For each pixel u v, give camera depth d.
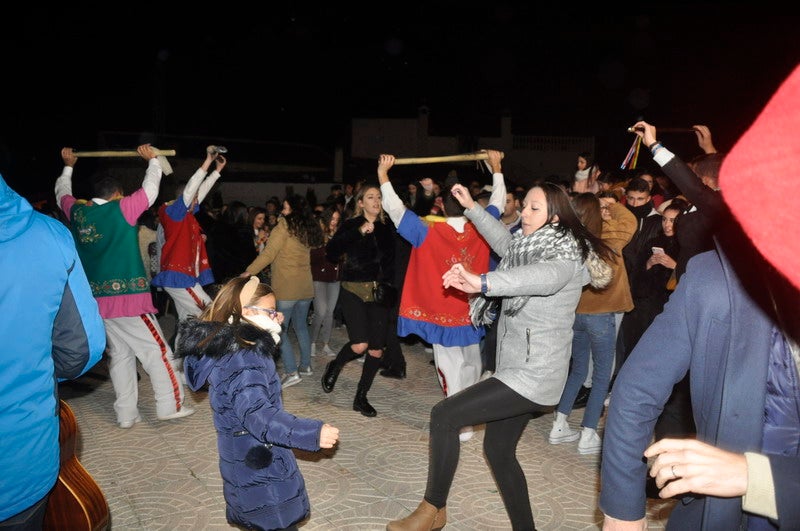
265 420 2.53
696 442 1.38
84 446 4.99
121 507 4.04
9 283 1.98
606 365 4.77
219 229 7.70
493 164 4.78
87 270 5.17
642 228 5.35
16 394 2.02
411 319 4.69
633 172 7.38
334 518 3.89
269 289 2.94
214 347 2.63
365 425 5.41
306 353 6.75
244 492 2.66
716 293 1.51
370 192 5.47
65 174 5.64
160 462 4.70
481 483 4.34
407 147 26.73
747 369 1.45
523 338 3.25
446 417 3.28
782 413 1.43
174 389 5.50
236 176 24.06
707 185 3.63
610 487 1.64
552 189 3.36
